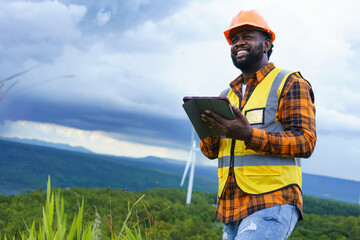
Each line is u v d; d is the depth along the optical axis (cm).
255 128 195
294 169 205
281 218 192
